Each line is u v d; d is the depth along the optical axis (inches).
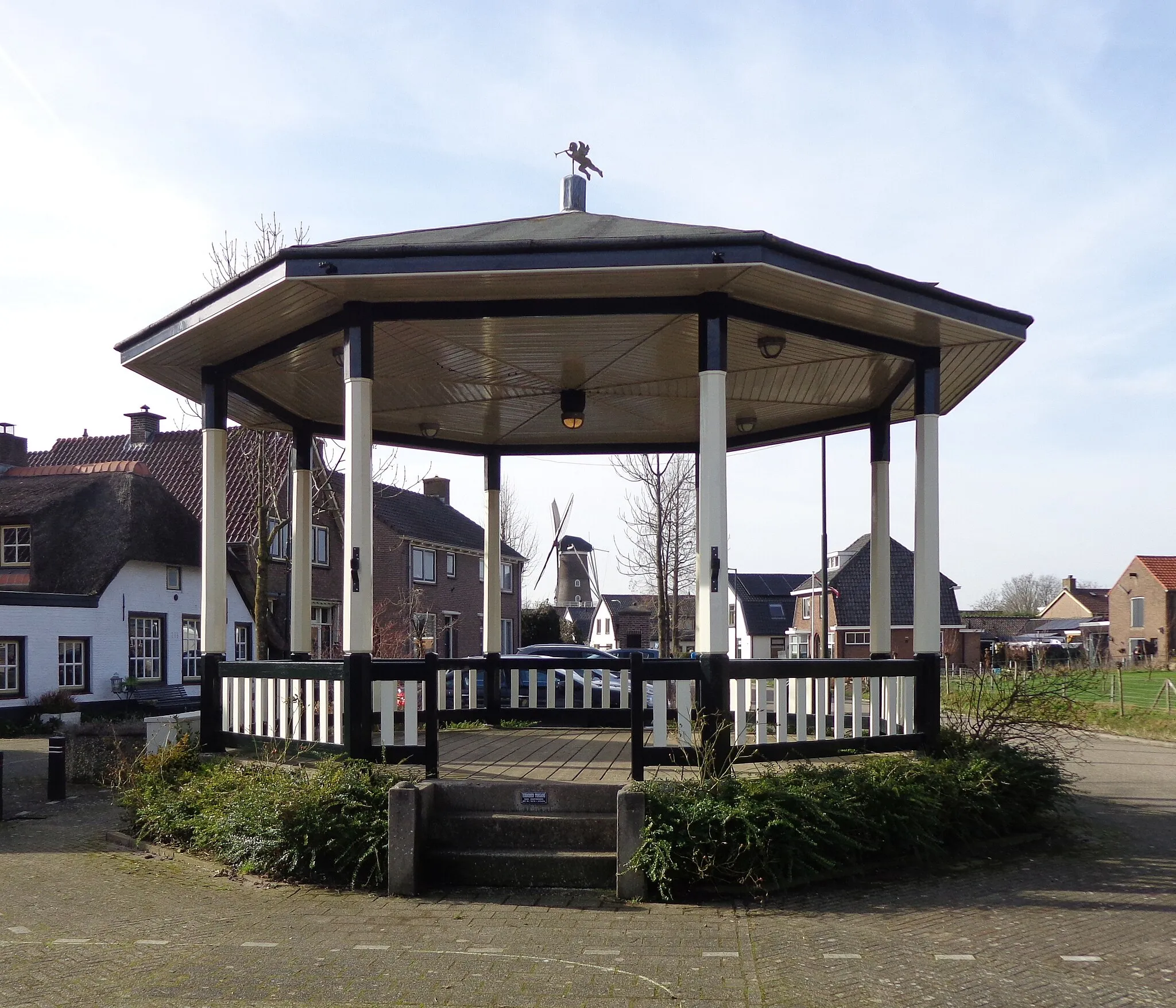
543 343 323.3
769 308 291.9
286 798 256.7
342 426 430.0
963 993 176.2
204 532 337.7
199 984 178.1
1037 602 4173.2
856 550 1980.8
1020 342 322.3
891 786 271.9
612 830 249.4
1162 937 211.2
